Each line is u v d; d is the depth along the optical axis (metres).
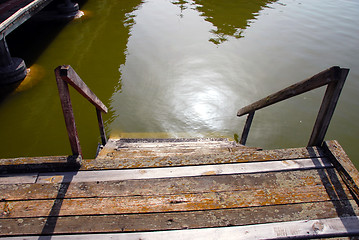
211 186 2.60
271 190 2.57
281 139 6.29
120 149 4.22
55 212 2.34
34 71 8.17
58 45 9.77
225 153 2.98
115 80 8.02
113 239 2.15
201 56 9.51
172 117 6.84
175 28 11.66
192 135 6.34
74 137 2.67
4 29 6.68
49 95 7.26
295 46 10.46
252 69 8.87
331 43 10.80
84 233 2.19
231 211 2.38
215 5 14.52
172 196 2.50
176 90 7.78
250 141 6.22
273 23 12.53
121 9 13.48
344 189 2.58
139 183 2.62
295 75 8.64
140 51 9.69
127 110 6.96
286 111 7.14
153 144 4.58
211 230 2.23
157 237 2.17
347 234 2.22
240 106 7.29
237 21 12.62
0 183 2.60
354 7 14.99
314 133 3.01
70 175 2.69
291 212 2.38
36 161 2.74
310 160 2.88
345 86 8.16
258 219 2.32
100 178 2.66
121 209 2.38
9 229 2.21
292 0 15.83
